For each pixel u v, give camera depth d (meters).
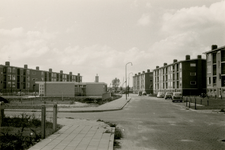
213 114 17.80
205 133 9.64
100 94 56.16
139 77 126.38
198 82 67.69
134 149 7.01
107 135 8.62
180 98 36.34
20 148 6.61
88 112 19.67
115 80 142.00
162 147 7.25
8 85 72.94
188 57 69.12
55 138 8.04
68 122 12.20
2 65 70.88
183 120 14.05
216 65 54.41
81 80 126.62
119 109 22.64
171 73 77.56
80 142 7.45
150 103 34.09
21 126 10.20
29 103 27.53
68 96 49.88
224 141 8.09
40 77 89.88
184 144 7.64
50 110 20.14
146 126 11.62
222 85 52.41
